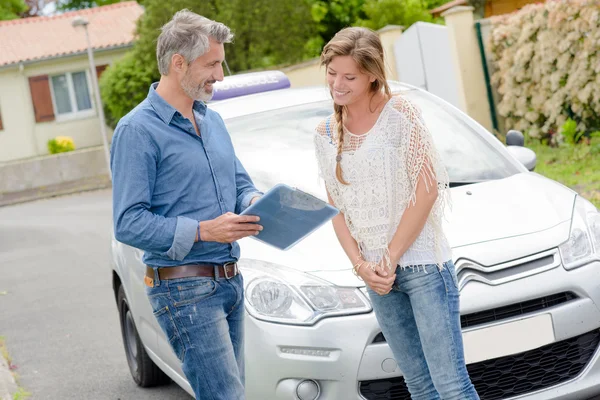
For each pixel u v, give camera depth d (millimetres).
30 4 44438
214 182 3637
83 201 22922
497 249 4270
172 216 3564
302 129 5496
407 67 15711
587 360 4324
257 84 6320
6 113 31906
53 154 29891
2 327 8633
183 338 3582
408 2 23859
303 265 4262
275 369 4055
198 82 3523
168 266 3561
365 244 3609
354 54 3434
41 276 11625
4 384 6223
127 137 3488
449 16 14102
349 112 3600
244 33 22141
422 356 3740
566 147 12047
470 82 14180
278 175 5105
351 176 3592
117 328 7918
